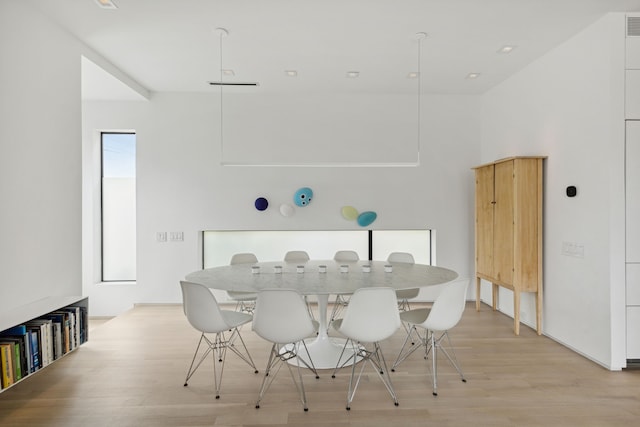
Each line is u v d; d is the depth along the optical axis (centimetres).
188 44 392
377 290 262
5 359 254
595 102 344
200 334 427
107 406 269
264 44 393
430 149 571
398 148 570
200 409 265
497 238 462
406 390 291
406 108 569
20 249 302
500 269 454
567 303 382
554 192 402
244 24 350
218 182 561
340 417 254
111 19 339
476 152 575
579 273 364
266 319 263
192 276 336
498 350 373
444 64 449
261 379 311
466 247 574
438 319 285
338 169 565
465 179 574
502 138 512
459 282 287
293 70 468
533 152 441
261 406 268
